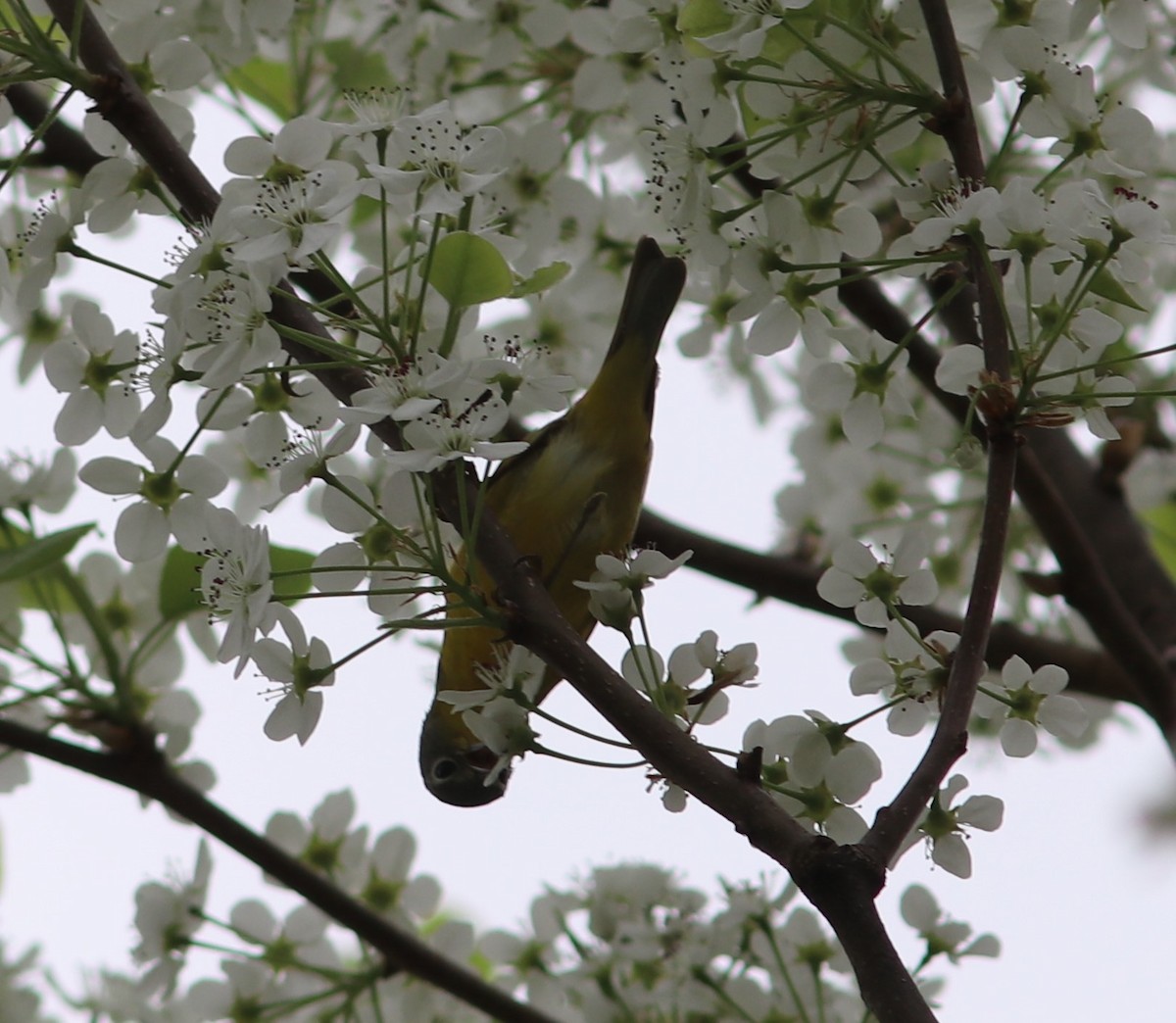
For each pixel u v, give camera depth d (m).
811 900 5.46
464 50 10.40
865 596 7.04
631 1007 9.67
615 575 6.61
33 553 7.43
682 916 9.89
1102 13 7.64
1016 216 6.21
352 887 10.29
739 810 5.69
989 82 7.62
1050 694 6.86
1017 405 6.12
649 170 11.01
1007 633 10.69
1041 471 9.59
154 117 7.04
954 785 6.61
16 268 9.89
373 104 7.30
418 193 6.36
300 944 9.94
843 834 6.62
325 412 7.66
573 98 9.89
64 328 10.14
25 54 6.81
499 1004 9.48
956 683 5.93
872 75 7.32
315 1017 9.82
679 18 7.00
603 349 10.80
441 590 6.14
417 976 9.48
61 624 9.54
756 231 7.43
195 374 6.41
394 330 7.35
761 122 7.43
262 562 6.03
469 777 10.34
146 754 9.31
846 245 7.43
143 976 9.69
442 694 6.59
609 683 5.97
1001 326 6.33
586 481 9.12
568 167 11.02
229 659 6.01
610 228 10.75
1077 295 6.72
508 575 6.23
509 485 9.28
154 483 7.59
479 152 6.43
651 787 6.41
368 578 6.91
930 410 12.04
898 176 7.16
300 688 6.29
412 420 6.05
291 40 10.96
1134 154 7.12
